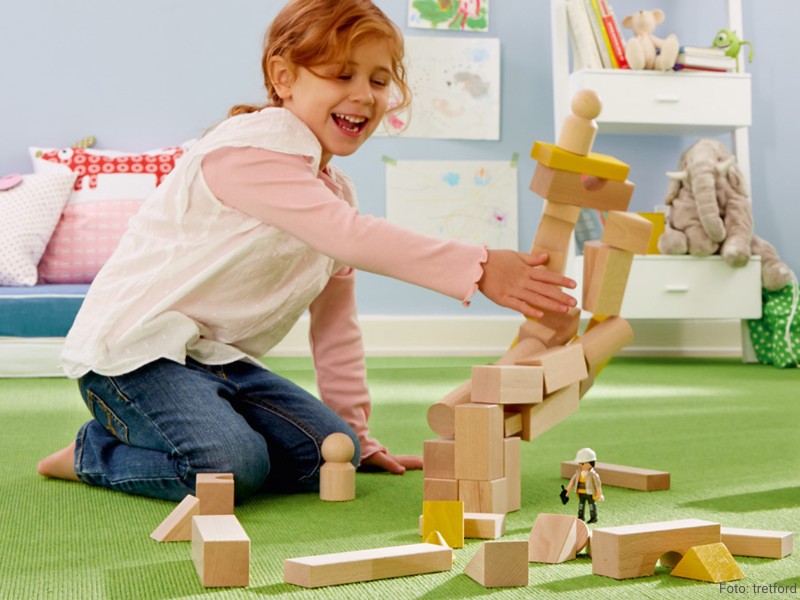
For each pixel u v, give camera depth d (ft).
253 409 4.19
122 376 4.02
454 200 11.76
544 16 11.94
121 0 11.33
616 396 7.70
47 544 3.13
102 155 10.67
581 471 3.38
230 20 11.53
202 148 3.95
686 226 10.72
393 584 2.64
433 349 11.64
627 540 2.68
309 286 4.19
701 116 10.88
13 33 11.14
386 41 3.94
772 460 4.78
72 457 4.19
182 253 4.00
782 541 2.89
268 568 2.83
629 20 11.20
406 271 3.56
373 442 4.62
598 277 3.71
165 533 3.15
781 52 12.42
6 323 8.89
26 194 9.99
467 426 3.36
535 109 11.91
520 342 3.73
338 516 3.60
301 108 3.98
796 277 12.47
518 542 2.63
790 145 12.47
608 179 3.56
